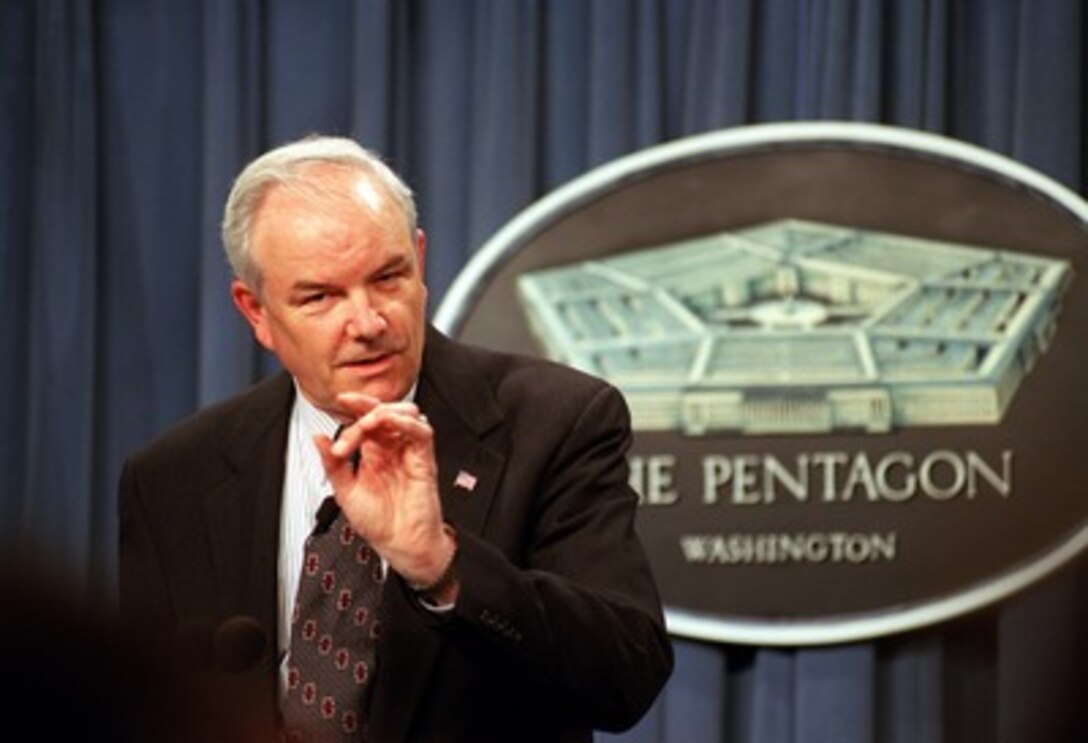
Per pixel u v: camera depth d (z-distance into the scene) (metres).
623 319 8.30
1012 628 8.26
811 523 8.23
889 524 8.23
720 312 8.29
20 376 8.68
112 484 8.63
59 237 8.55
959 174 8.27
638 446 8.27
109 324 8.63
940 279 8.26
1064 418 8.22
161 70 8.64
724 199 8.30
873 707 8.26
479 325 8.28
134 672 1.61
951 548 8.20
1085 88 8.55
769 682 8.29
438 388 4.60
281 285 4.29
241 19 8.54
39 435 8.54
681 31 8.51
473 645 3.93
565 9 8.52
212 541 4.62
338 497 3.79
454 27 8.50
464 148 8.52
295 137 8.57
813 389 8.27
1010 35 8.48
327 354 4.28
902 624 8.16
